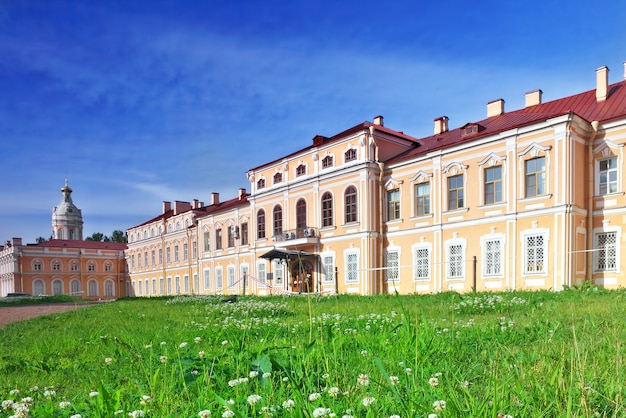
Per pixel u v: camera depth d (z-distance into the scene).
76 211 96.06
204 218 46.38
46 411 3.33
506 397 3.05
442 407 2.80
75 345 7.54
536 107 27.11
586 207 21.02
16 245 68.38
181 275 52.72
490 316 9.52
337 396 3.26
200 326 9.17
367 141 28.28
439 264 25.00
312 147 31.89
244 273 39.59
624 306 10.22
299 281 33.03
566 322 7.45
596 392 3.05
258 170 37.19
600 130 20.92
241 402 3.19
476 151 23.73
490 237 22.95
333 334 5.80
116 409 3.21
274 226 35.59
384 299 17.50
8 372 5.56
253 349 5.04
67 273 72.00
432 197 25.78
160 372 4.50
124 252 73.12
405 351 4.59
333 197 30.39
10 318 17.17
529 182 21.73
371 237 27.94
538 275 20.91
